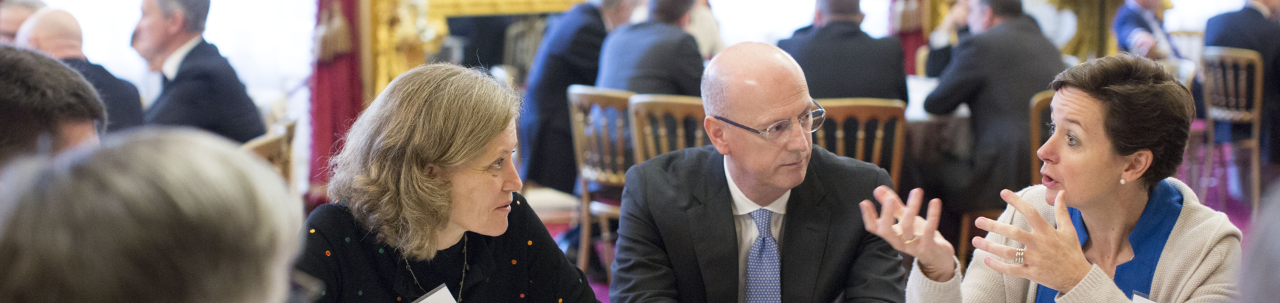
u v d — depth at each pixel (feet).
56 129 3.46
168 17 9.97
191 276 1.53
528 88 11.87
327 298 4.05
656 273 5.22
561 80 11.51
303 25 14.78
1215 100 14.01
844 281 5.29
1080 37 18.02
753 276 5.21
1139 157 4.18
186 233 1.52
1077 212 4.71
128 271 1.47
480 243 4.42
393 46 14.30
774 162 4.90
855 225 5.18
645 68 10.44
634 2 12.48
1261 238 1.60
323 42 13.52
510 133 4.04
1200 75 14.98
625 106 9.52
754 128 4.83
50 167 1.58
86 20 13.85
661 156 5.62
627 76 10.56
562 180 11.58
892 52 9.95
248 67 14.69
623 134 9.91
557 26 11.76
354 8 13.79
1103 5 17.84
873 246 5.18
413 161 3.85
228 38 14.53
